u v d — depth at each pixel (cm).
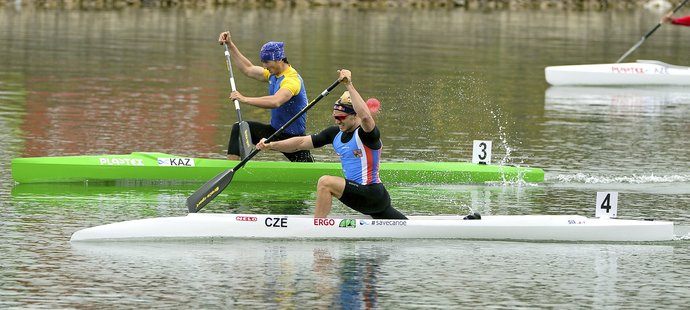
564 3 18275
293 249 4053
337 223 4197
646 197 5144
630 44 13088
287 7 16138
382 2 17062
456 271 3822
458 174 5462
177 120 7062
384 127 7131
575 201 5025
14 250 3934
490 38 13125
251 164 5328
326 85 8812
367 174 4159
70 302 3378
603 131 7206
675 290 3656
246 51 10725
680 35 14550
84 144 6131
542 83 9731
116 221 4422
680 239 4353
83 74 9056
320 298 3478
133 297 3441
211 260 3875
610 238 4294
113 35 11975
